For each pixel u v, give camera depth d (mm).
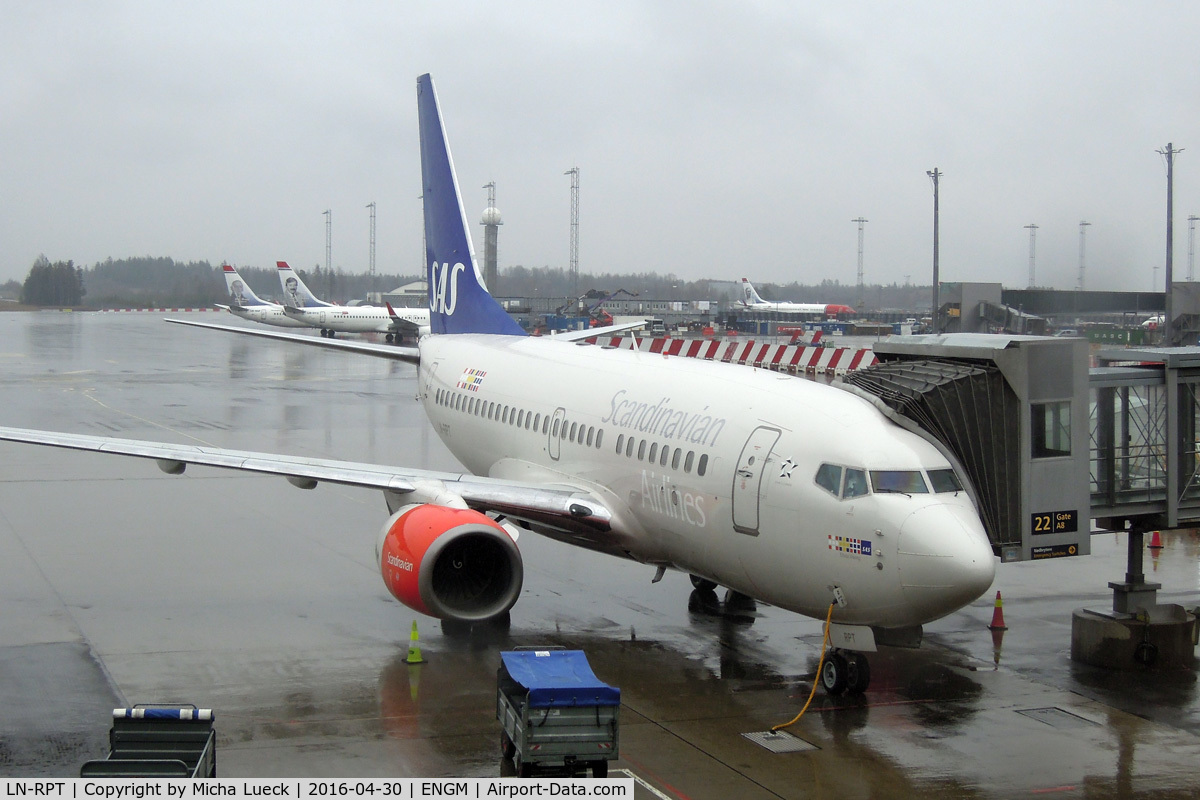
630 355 22344
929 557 13820
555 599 21172
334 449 38594
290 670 16641
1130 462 17578
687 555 17797
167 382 63688
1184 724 14812
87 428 42719
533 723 12195
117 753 11820
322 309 112750
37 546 24594
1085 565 24391
